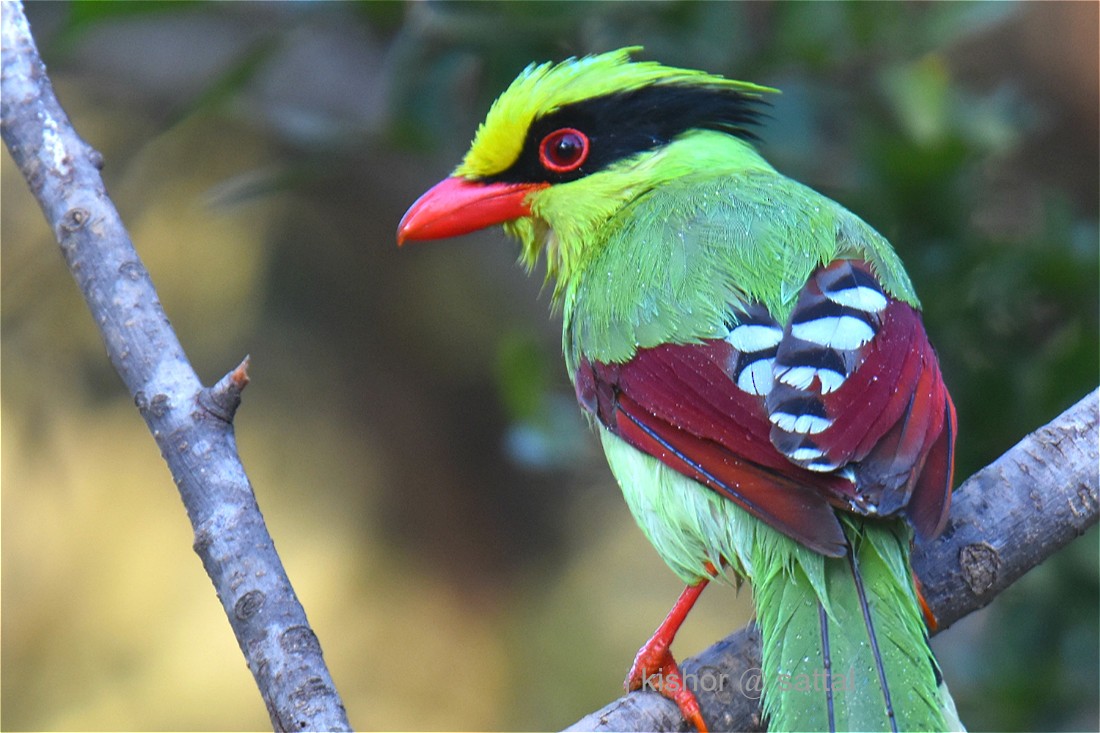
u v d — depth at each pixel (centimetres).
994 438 1086
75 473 1611
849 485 686
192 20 1538
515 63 1137
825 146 1238
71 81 1580
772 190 872
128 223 1595
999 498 785
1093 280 1073
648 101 929
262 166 1603
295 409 1611
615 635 1619
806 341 737
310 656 660
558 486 1655
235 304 1592
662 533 787
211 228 1597
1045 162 1370
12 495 1594
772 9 1180
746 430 729
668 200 880
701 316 789
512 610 1638
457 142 1242
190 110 1229
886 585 693
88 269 752
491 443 1634
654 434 768
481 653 1623
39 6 1374
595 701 1584
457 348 1609
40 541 1606
